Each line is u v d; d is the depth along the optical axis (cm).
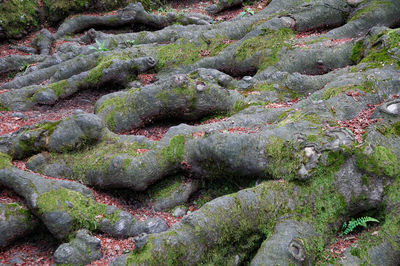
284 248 431
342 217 493
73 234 502
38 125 657
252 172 541
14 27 1241
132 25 1249
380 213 488
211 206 477
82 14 1262
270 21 985
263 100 764
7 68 1091
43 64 1053
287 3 1098
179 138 602
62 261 460
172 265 436
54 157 621
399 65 662
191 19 1212
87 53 1059
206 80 778
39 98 883
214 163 562
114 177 577
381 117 558
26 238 533
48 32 1205
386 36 739
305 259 430
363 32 938
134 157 585
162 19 1234
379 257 444
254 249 488
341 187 490
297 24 991
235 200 485
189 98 711
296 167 501
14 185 543
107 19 1230
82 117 626
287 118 608
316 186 493
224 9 1306
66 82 897
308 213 482
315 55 859
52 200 509
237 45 961
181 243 445
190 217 464
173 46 1003
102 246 494
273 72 847
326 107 592
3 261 489
